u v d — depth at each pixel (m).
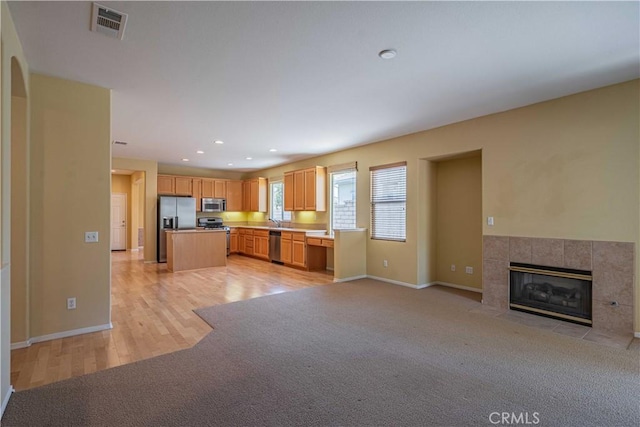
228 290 5.02
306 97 3.56
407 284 5.29
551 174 3.65
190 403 2.05
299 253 6.99
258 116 4.25
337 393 2.16
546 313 3.70
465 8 2.02
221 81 3.14
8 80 2.03
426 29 2.26
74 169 3.15
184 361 2.63
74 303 3.17
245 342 3.01
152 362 2.61
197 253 6.93
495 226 4.12
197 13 2.06
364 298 4.54
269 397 2.12
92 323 3.26
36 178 2.99
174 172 8.84
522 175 3.88
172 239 6.59
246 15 2.09
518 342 3.00
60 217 3.10
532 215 3.80
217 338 3.11
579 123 3.45
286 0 1.94
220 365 2.56
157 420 1.88
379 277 5.77
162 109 3.94
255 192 9.30
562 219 3.57
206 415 1.93
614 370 2.46
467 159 5.09
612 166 3.24
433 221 5.42
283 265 7.52
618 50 2.56
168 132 5.07
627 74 3.01
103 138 3.29
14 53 2.19
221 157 7.34
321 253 7.03
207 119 4.37
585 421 1.87
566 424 1.84
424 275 5.25
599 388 2.21
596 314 3.34
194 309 4.02
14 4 1.95
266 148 6.33
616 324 3.22
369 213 5.95
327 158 6.93
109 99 3.32
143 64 2.78
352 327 3.40
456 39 2.39
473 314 3.83
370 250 5.95
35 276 2.99
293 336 3.15
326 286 5.29
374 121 4.50
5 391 2.02
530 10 2.04
